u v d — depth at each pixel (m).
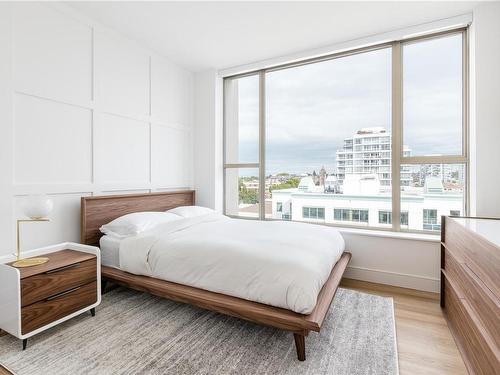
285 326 1.57
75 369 1.53
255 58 3.49
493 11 2.31
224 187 4.06
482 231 1.61
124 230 2.51
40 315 1.75
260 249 1.88
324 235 2.41
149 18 2.60
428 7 2.40
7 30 2.03
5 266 1.72
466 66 2.64
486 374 1.33
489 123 2.34
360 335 1.87
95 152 2.65
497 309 1.25
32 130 2.20
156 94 3.34
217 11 2.49
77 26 2.49
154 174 3.33
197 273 1.97
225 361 1.60
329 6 2.40
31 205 1.86
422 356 1.68
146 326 1.97
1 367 1.54
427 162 2.82
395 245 2.73
